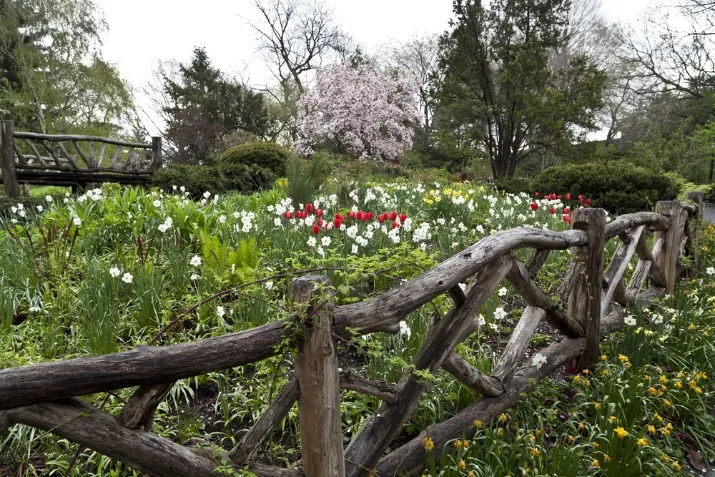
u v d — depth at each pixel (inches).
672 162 735.1
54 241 151.4
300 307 55.9
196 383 106.8
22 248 157.8
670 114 987.9
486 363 114.2
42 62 979.9
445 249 188.5
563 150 773.9
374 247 177.6
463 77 780.0
